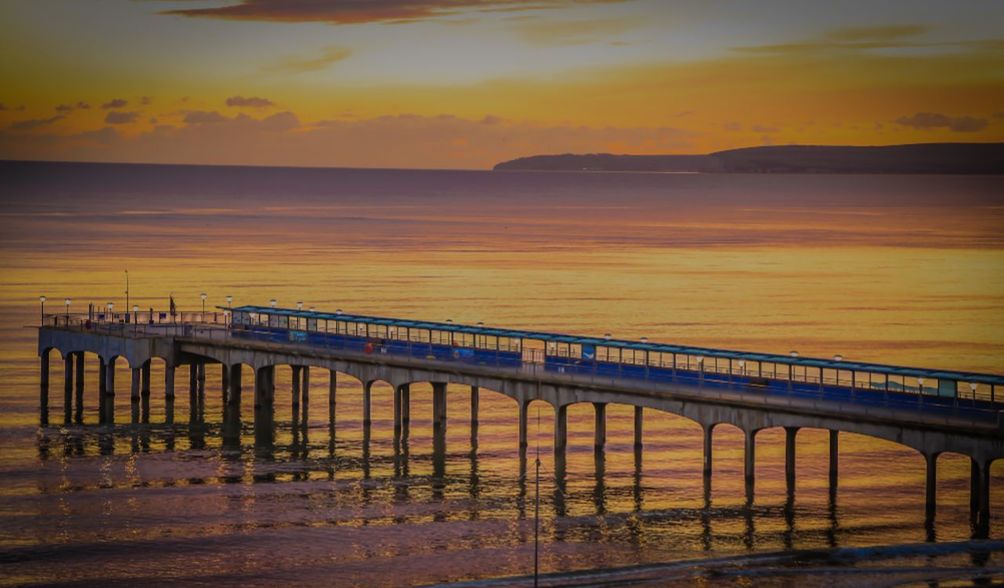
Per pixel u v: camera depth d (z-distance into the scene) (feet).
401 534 431.02
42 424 585.22
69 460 521.65
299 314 634.43
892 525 441.27
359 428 579.07
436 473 503.20
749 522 444.55
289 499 468.75
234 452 536.01
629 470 508.53
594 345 530.27
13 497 469.57
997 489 485.56
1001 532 432.66
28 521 442.91
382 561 405.80
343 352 570.87
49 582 389.39
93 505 460.96
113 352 629.92
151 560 407.44
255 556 410.31
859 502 468.34
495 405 632.79
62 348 645.10
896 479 499.92
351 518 447.42
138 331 636.07
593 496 473.26
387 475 500.33
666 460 524.11
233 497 470.80
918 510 458.91
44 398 643.86
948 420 425.28
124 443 550.36
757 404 465.88
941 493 479.82
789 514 453.58
